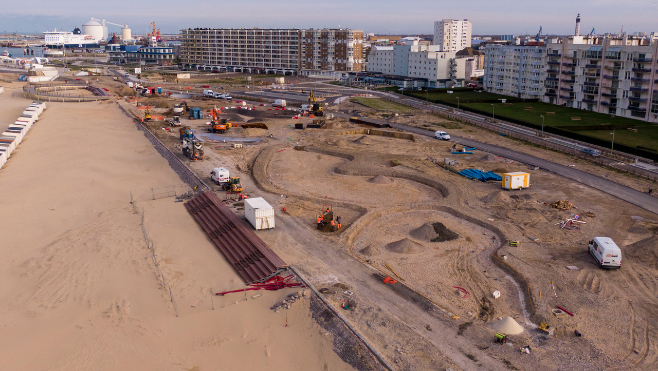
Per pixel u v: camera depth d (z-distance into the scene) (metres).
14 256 47.62
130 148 92.62
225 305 39.03
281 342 34.69
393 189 71.12
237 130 112.06
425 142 102.19
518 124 123.00
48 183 70.38
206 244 51.59
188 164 80.25
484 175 75.88
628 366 32.06
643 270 45.56
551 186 72.44
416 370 30.83
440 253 50.34
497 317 38.22
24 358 32.38
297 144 99.50
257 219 53.25
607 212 61.16
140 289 41.34
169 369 31.67
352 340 33.78
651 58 123.06
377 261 48.09
